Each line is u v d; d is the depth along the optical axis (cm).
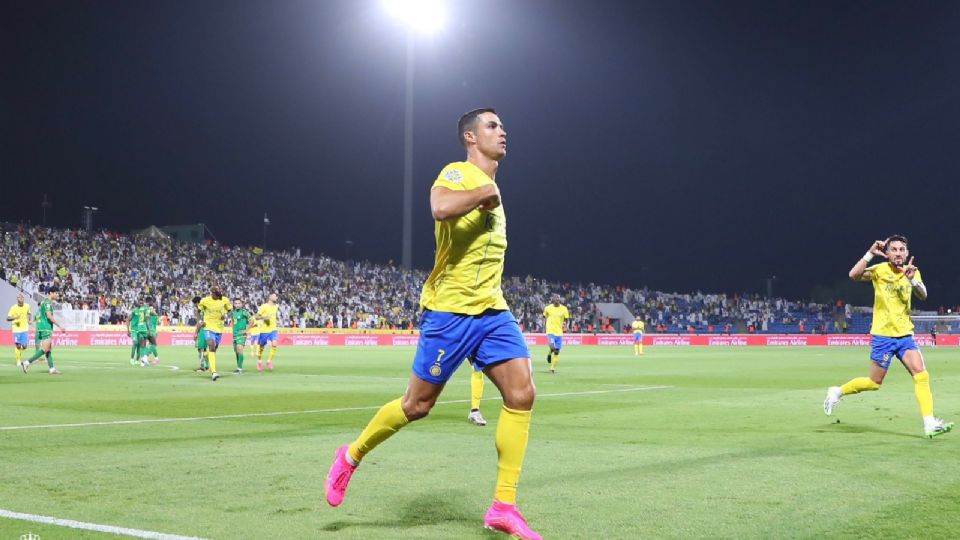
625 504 555
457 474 664
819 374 2169
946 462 718
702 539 468
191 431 944
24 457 747
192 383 1780
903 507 543
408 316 5819
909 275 909
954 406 1250
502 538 473
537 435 909
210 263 5534
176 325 4706
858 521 506
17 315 2450
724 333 6525
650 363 2862
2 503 557
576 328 6291
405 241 4006
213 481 632
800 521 507
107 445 826
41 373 2120
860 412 1162
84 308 4512
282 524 501
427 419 1077
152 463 713
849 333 6631
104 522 503
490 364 485
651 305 6788
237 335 2173
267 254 6003
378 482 631
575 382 1864
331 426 995
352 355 3397
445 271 489
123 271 5038
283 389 1616
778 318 6888
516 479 475
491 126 499
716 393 1533
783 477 647
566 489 602
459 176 479
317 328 5106
